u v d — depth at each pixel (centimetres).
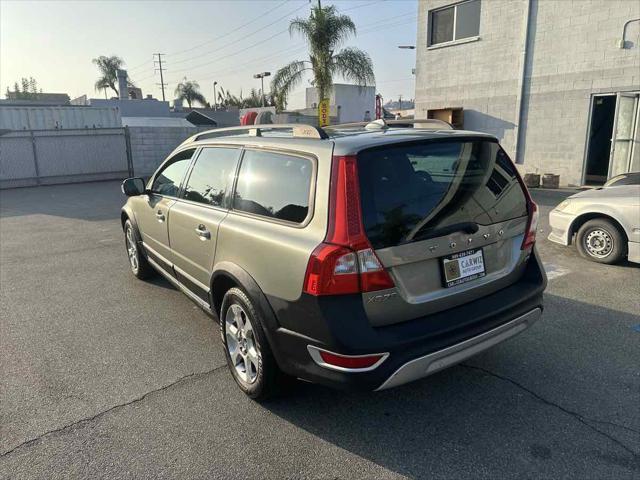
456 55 1539
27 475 262
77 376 368
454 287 286
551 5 1281
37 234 909
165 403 329
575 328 432
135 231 552
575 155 1309
